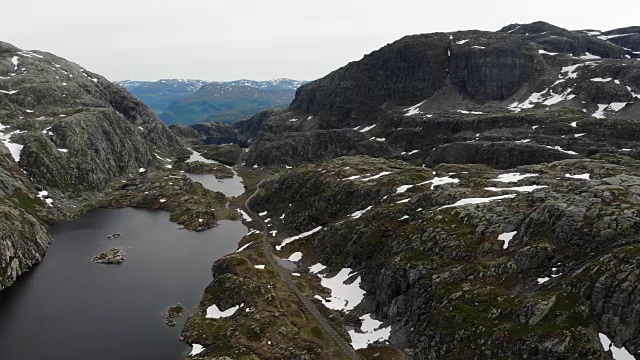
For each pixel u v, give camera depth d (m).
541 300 64.19
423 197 105.69
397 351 71.88
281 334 77.94
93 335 81.25
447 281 76.19
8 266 104.81
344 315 85.56
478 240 82.94
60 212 161.75
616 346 57.41
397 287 82.88
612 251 66.31
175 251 129.75
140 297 97.88
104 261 119.19
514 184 104.44
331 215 133.50
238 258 112.56
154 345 78.50
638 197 77.88
